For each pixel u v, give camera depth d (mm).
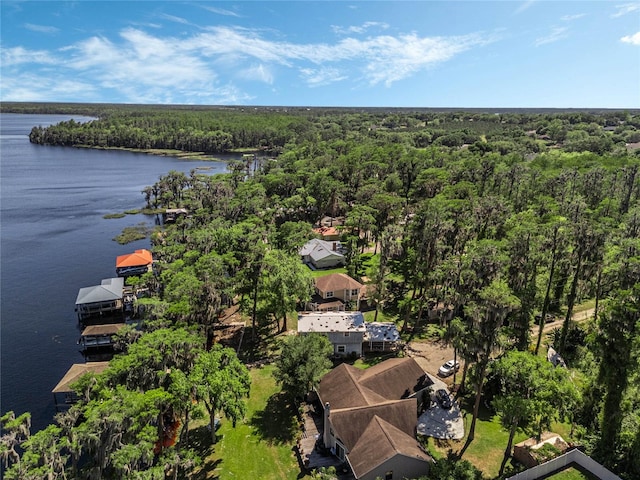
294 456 36531
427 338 56469
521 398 32875
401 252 74562
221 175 140000
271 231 90750
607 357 33219
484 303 36531
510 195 102562
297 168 141375
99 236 102688
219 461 36031
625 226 69812
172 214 119375
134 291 69312
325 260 81125
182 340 37250
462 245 68375
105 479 29109
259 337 57500
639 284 33656
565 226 57844
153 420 35031
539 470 28406
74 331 61219
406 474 31844
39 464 28203
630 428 33344
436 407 41844
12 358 54281
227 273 69000
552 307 63594
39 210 125312
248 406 43281
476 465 34562
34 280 77375
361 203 105000
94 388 35625
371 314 63344
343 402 38250
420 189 107750
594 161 121125
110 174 183375
